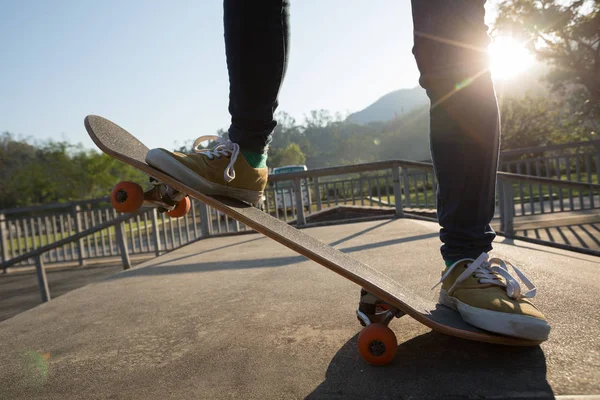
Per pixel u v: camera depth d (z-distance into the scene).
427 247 2.89
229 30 1.23
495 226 5.86
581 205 6.68
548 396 0.80
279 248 3.72
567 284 1.60
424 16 1.08
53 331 1.75
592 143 6.55
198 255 3.86
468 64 1.04
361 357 1.10
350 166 5.52
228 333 1.45
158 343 1.43
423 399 0.85
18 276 7.18
